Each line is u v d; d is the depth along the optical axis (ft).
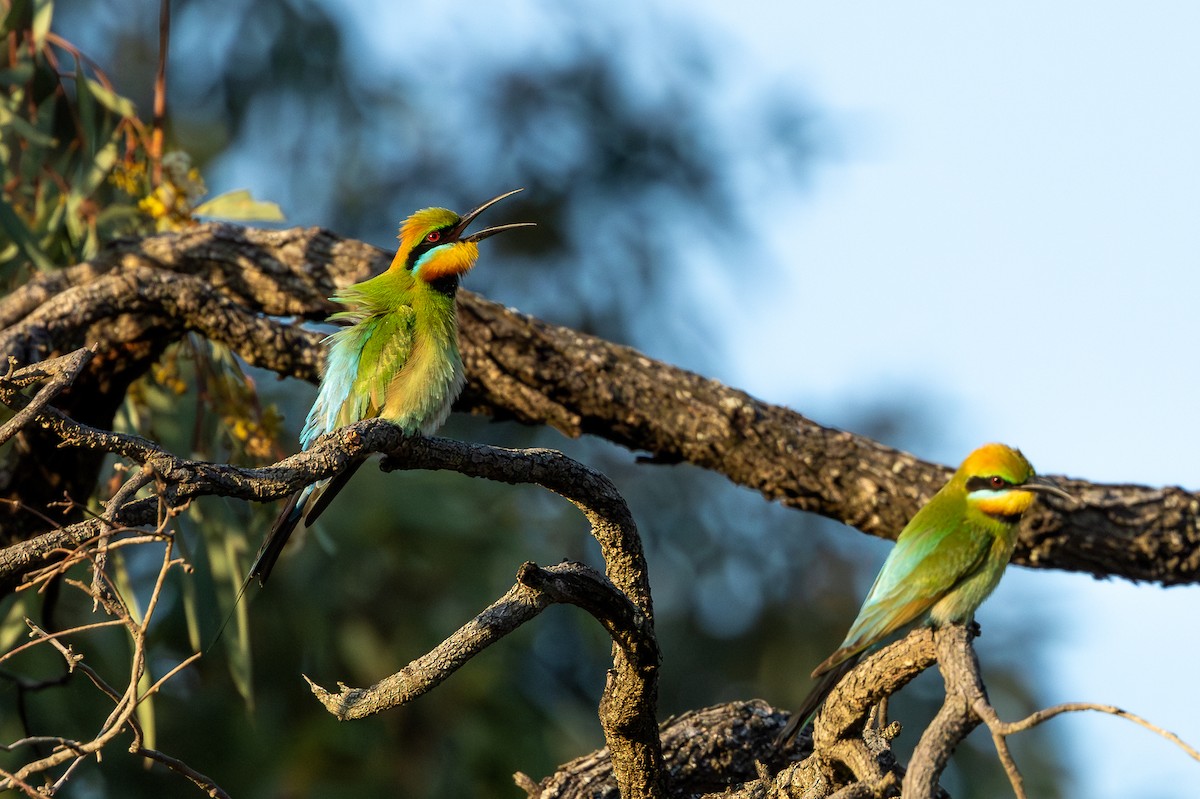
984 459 27.50
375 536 48.52
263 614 47.91
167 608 46.47
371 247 36.35
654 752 25.04
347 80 64.23
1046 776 57.77
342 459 21.11
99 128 37.37
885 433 64.23
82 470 33.65
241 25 63.57
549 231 64.85
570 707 53.21
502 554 50.62
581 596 22.48
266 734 47.44
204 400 37.24
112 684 44.98
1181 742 15.46
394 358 29.40
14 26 36.11
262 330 33.58
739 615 61.36
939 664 19.80
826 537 63.31
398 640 48.34
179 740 46.55
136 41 65.10
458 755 47.80
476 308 35.42
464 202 65.98
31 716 43.42
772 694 59.72
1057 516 36.27
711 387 36.65
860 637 26.68
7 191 37.19
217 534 36.37
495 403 36.11
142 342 33.32
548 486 23.63
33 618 36.42
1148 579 37.27
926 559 26.91
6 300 33.65
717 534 61.72
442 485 50.42
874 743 24.29
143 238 35.58
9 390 19.72
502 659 49.96
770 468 36.29
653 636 23.57
